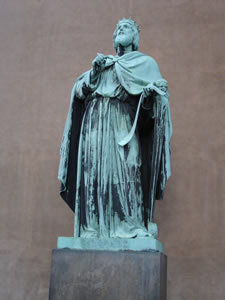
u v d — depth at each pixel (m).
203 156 7.69
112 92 5.39
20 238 7.77
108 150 5.19
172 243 7.30
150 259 4.61
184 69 8.17
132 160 5.22
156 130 5.21
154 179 5.13
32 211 7.89
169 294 7.07
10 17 9.14
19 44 8.92
